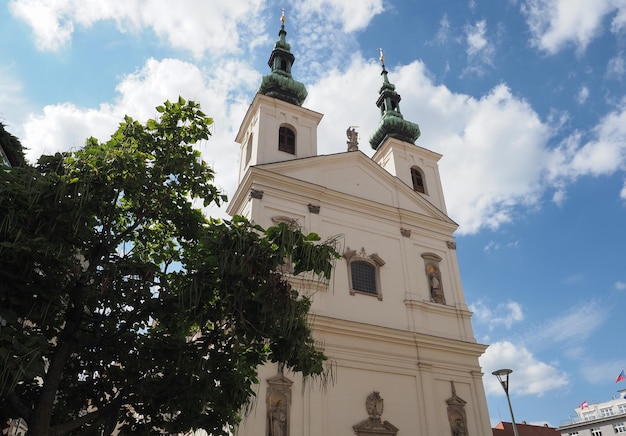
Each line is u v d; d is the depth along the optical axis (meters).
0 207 8.91
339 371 23.70
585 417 85.75
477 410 26.19
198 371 10.33
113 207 10.92
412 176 36.56
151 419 10.98
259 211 26.62
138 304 10.95
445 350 27.09
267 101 32.69
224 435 11.04
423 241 31.23
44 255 9.40
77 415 11.49
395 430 23.34
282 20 40.16
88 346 10.75
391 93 42.66
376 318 26.45
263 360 11.84
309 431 21.42
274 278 10.30
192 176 12.30
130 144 11.78
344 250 27.69
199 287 10.44
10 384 7.86
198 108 12.62
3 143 16.39
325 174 30.55
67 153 10.98
